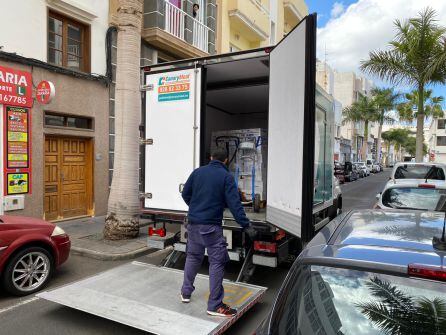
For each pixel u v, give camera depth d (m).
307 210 3.75
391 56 14.23
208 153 7.37
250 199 6.67
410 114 31.80
